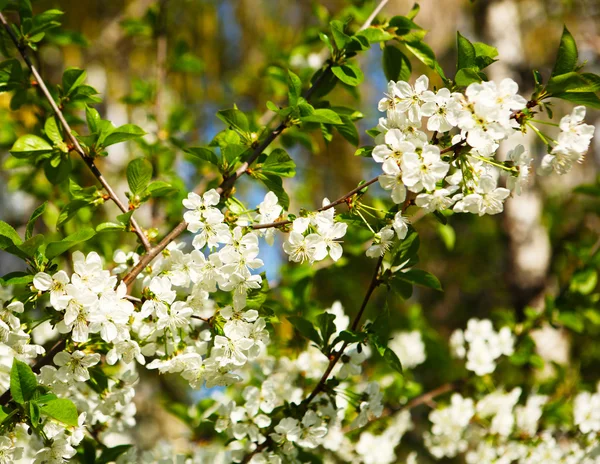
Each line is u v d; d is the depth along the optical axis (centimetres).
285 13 309
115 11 252
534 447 152
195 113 259
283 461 139
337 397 141
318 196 293
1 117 165
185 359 133
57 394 131
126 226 134
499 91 128
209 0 286
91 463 139
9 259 195
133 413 142
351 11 157
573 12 283
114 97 254
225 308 132
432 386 189
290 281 157
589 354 195
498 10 229
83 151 135
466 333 156
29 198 188
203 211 132
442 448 155
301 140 157
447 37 287
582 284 159
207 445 152
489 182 130
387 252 134
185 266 132
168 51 234
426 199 130
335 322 146
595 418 150
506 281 220
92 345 132
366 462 152
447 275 289
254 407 139
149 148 161
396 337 168
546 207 255
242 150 135
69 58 240
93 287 129
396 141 129
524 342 158
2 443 129
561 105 275
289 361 146
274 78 158
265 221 134
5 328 129
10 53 147
